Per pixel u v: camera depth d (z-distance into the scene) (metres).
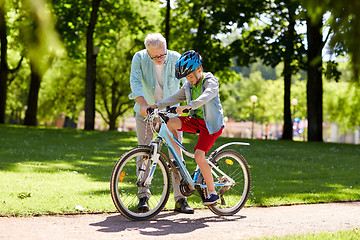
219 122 5.55
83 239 4.26
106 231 4.69
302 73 29.48
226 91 36.06
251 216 5.91
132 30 32.06
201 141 5.63
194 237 4.49
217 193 6.09
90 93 26.50
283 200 7.21
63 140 18.48
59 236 4.35
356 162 14.98
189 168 9.84
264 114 67.25
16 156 12.01
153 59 5.68
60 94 47.81
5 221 4.97
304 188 8.71
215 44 29.67
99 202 6.20
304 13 1.97
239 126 82.62
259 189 8.31
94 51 31.02
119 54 42.94
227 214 5.93
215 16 26.94
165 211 6.09
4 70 29.41
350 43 1.87
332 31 1.91
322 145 22.00
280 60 26.42
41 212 5.49
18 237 4.23
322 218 5.82
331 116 51.91
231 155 6.18
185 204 6.05
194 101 5.24
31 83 30.45
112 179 5.29
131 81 5.99
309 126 26.42
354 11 1.83
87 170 10.03
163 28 32.22
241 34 30.06
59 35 1.50
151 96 6.23
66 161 11.59
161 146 5.73
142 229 4.88
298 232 4.82
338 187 9.05
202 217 5.75
